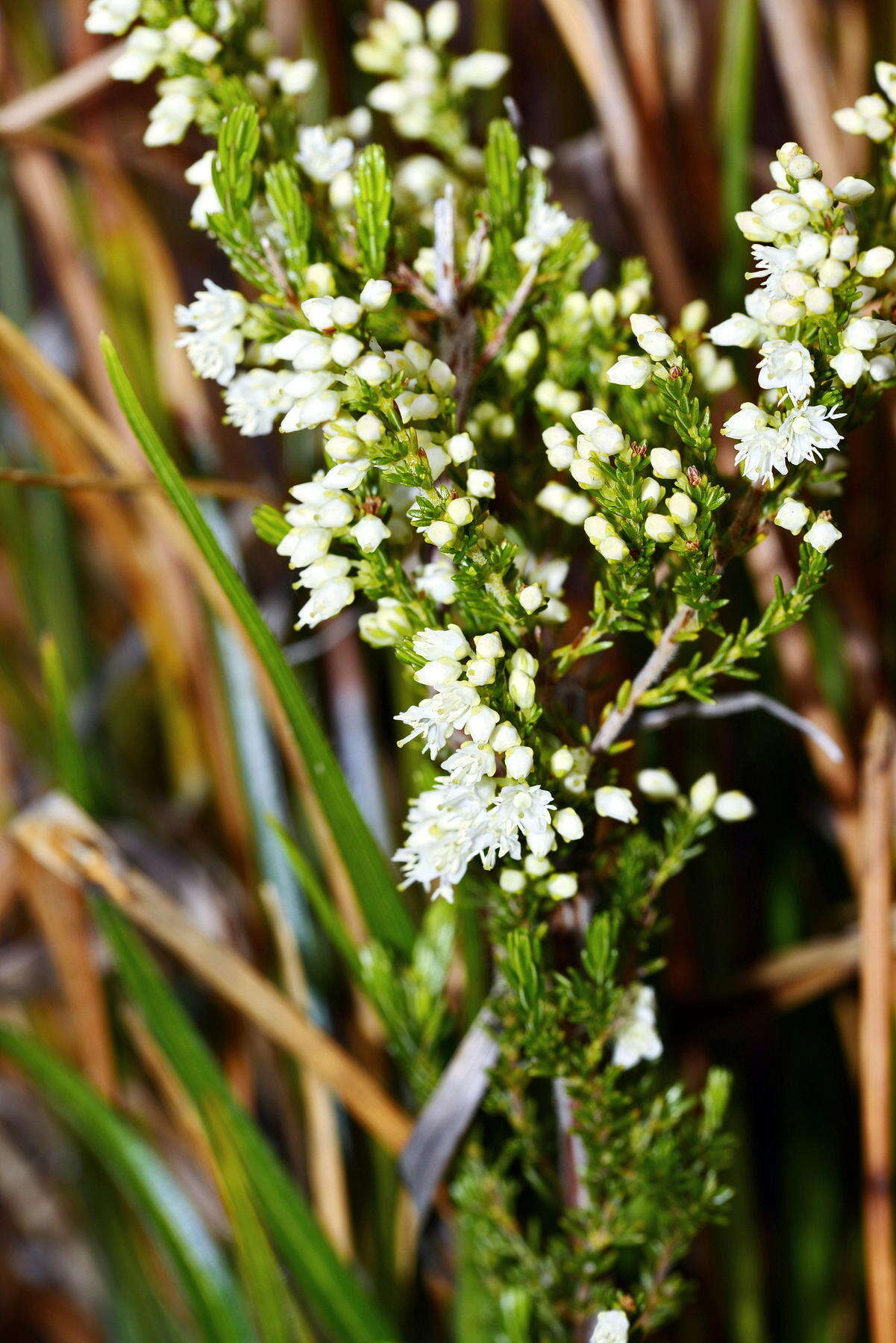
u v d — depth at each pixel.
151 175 0.52
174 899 0.49
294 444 0.48
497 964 0.39
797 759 0.47
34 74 0.53
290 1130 0.46
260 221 0.38
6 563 0.56
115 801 0.52
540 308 0.39
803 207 0.35
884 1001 0.42
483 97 0.49
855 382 0.35
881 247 0.36
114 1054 0.47
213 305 0.38
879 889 0.42
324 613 0.37
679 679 0.37
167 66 0.39
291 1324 0.43
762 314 0.36
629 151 0.46
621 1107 0.39
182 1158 0.49
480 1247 0.41
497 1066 0.40
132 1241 0.48
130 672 0.57
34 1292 0.62
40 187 0.51
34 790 0.56
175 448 0.48
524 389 0.38
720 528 0.37
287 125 0.39
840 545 0.47
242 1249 0.43
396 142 0.47
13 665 0.54
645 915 0.39
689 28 0.50
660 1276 0.40
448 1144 0.40
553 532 0.39
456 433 0.37
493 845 0.36
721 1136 0.40
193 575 0.46
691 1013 0.45
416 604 0.37
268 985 0.43
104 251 0.52
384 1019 0.41
